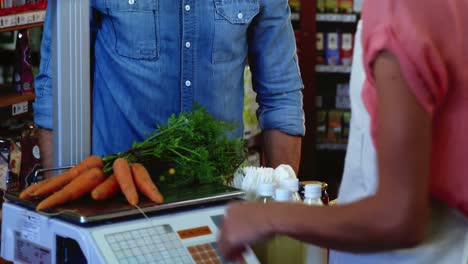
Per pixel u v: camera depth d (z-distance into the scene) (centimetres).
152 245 156
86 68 197
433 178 119
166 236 159
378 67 112
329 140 629
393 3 113
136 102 242
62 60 192
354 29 634
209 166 189
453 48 115
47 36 235
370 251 113
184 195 176
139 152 191
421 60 108
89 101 199
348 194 141
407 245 110
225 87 249
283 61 258
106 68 244
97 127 248
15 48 390
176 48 240
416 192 107
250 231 116
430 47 109
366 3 118
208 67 243
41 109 240
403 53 108
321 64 617
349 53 616
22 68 384
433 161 119
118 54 240
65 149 196
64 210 160
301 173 612
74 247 163
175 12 237
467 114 116
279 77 258
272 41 255
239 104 257
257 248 179
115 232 155
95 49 248
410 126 108
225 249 120
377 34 112
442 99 114
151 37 237
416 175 107
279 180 197
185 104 244
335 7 603
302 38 589
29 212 166
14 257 171
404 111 108
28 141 333
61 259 161
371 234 110
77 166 178
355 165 137
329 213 113
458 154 117
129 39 237
